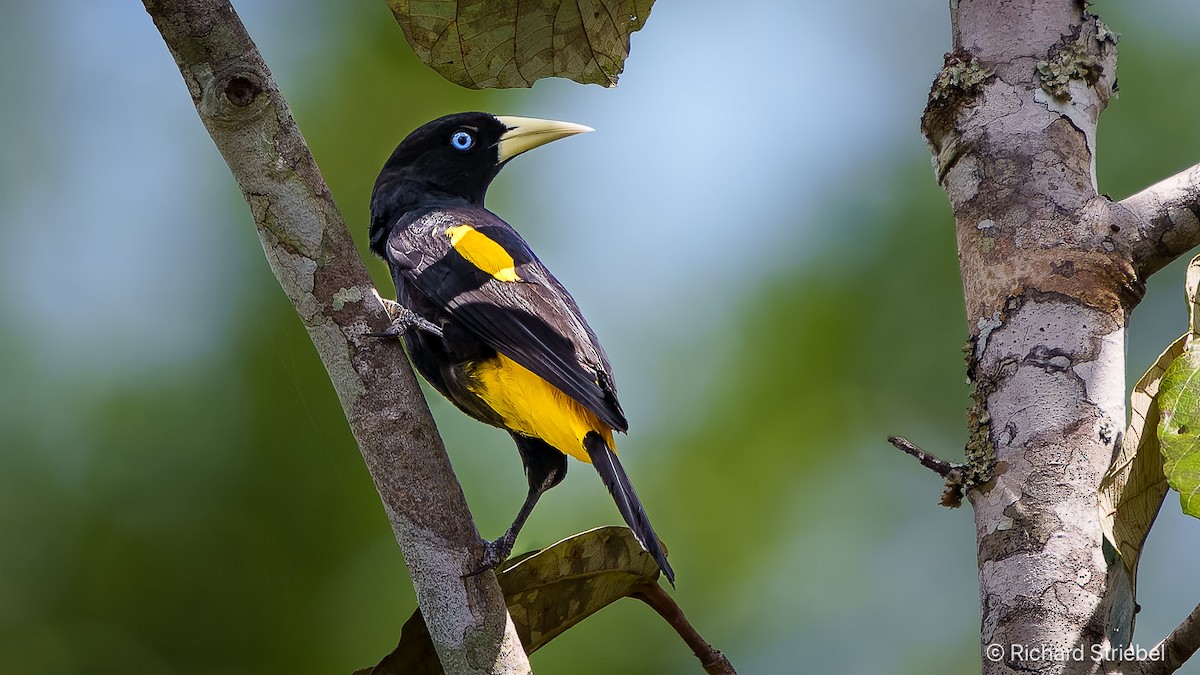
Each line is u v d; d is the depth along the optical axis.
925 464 5.66
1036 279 5.69
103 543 11.77
